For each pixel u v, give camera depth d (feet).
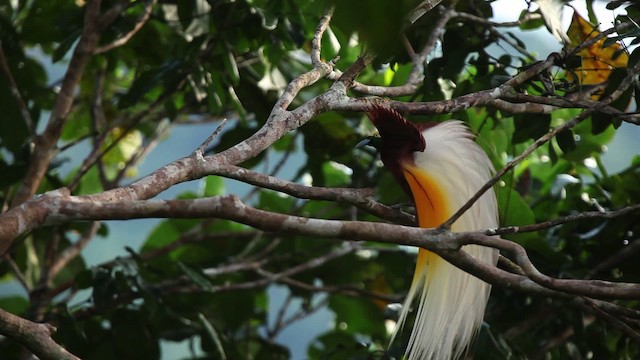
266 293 38.09
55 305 29.35
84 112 39.65
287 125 18.24
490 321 27.07
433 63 25.38
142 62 35.37
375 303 36.58
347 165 32.35
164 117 37.04
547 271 26.94
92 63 34.50
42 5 34.27
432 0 19.88
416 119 27.50
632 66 21.61
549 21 22.16
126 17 32.53
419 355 17.97
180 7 29.27
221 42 28.66
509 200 26.78
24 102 33.35
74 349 26.37
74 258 36.04
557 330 27.61
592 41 21.62
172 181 16.12
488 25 24.34
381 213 18.08
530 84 23.61
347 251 33.14
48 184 34.37
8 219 14.23
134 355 27.53
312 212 36.81
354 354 26.32
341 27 8.49
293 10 28.04
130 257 27.55
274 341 36.35
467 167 18.25
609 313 20.26
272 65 29.66
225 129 38.22
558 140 24.58
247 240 36.35
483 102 19.85
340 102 18.83
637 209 16.20
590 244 27.25
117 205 14.44
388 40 8.43
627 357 26.32
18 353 29.32
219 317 34.58
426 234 15.46
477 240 15.37
